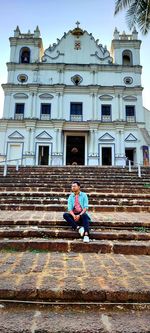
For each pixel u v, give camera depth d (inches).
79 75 1117.7
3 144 1031.0
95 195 361.1
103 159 1036.5
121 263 159.3
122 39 1181.1
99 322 98.3
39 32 1173.1
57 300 114.2
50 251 188.4
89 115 1072.8
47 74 1115.9
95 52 1158.3
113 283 123.9
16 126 1048.8
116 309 110.0
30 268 145.1
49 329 92.5
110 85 1112.2
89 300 114.2
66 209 309.4
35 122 1040.2
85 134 1067.9
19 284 120.6
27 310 108.1
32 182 454.9
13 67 1117.7
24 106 1073.5
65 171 563.5
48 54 1149.1
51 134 1045.8
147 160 1023.0
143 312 108.0
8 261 158.9
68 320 99.4
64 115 1069.1
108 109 1087.0
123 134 1047.6
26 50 1167.6
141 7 460.4
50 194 361.7
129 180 468.1
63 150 1051.3
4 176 492.4
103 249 188.4
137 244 190.2
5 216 261.1
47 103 1078.4
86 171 564.4
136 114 1079.6
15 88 1087.0
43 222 233.0
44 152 1038.4
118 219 251.6
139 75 1123.9
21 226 232.2
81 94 1095.0
